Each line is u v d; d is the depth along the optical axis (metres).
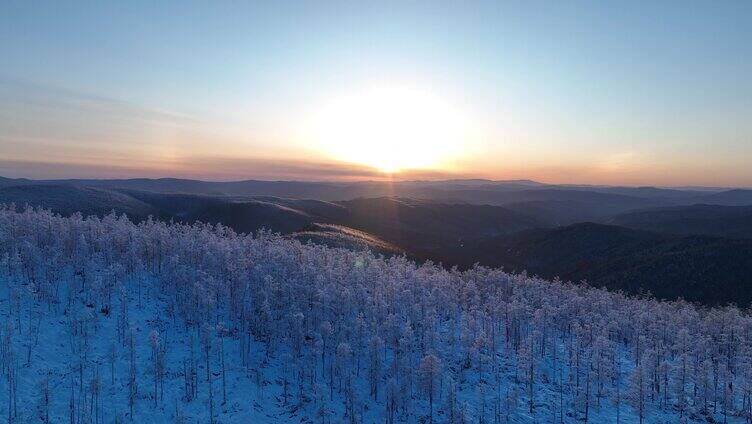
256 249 89.25
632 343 78.56
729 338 75.75
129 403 46.12
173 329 60.88
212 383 52.03
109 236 78.56
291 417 50.09
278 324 63.38
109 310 60.56
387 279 84.56
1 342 47.56
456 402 53.81
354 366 61.34
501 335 79.19
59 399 44.34
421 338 70.19
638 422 55.41
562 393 60.59
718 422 56.12
